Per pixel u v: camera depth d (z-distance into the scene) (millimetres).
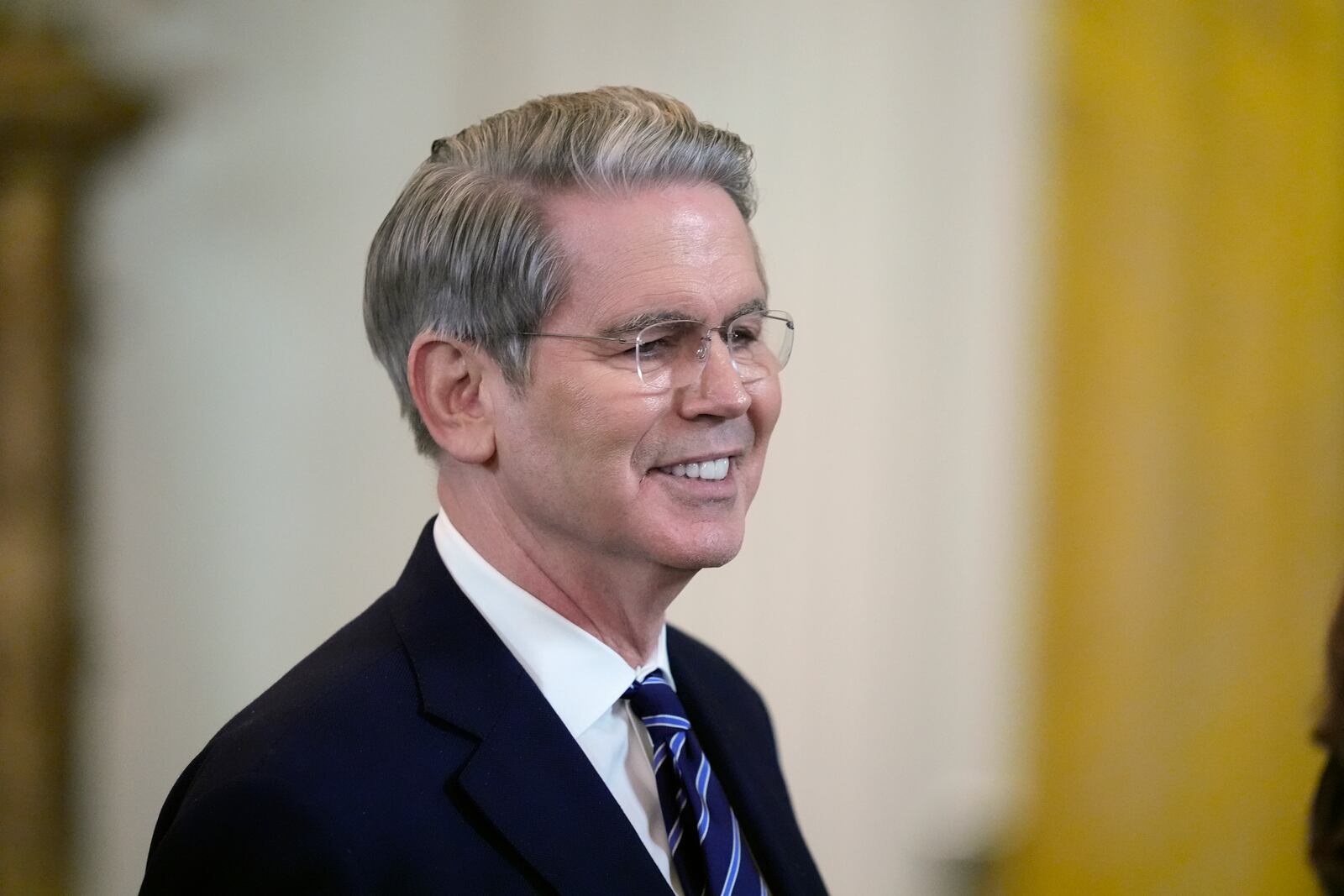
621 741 5645
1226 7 12281
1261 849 11414
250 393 12281
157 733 12141
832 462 13109
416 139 12273
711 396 5254
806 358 13000
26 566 11602
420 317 5523
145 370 12102
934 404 13336
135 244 12047
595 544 5395
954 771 13523
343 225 12289
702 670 7012
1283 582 12062
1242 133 12289
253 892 4480
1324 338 11992
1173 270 12727
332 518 12383
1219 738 12008
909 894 13391
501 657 5398
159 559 12148
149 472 12117
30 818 11633
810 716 13164
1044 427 13422
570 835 5039
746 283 5406
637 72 12555
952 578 13469
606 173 5230
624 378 5180
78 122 11469
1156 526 12852
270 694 5363
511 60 12328
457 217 5344
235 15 12109
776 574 13039
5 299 11547
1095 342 13133
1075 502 13383
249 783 4633
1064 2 13047
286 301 12297
